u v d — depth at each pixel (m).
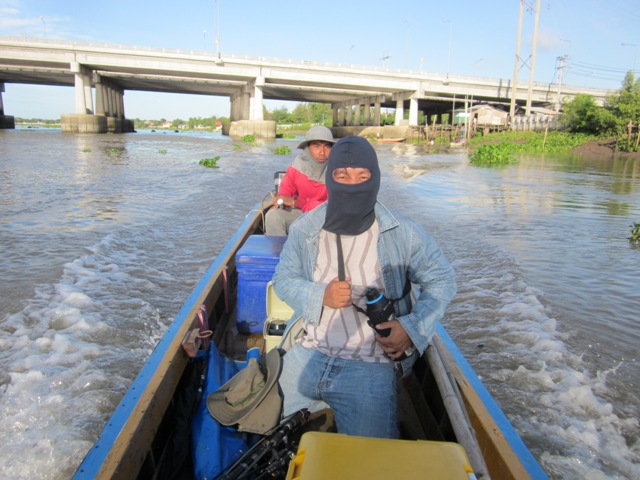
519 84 62.12
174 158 26.58
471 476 1.47
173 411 2.76
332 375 2.27
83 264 6.99
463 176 20.67
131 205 11.76
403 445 1.59
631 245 8.77
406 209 12.18
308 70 55.97
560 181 19.05
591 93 66.38
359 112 74.12
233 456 2.38
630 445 3.59
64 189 14.09
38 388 4.00
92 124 54.03
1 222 9.56
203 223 9.89
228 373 3.14
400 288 2.29
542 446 3.57
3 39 48.75
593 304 6.03
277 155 31.62
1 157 23.78
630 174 22.08
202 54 52.81
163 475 2.46
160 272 6.82
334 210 2.15
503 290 6.47
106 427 2.12
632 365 4.66
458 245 8.70
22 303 5.59
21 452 3.32
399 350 2.16
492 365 4.63
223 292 4.37
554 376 4.43
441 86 59.66
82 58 51.06
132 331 5.04
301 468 1.49
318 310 2.18
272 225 5.10
